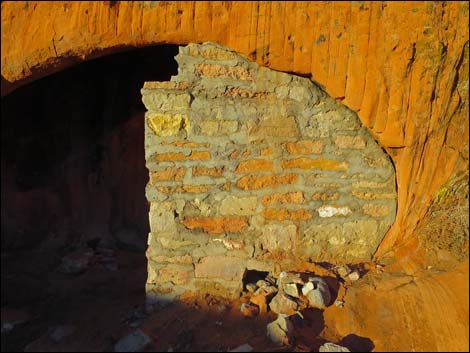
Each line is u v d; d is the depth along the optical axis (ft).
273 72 11.35
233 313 11.19
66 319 13.32
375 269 11.69
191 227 11.87
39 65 11.82
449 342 9.03
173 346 10.25
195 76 11.32
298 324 10.11
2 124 19.92
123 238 21.04
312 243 12.14
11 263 18.54
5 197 20.49
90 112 20.57
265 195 11.85
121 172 21.40
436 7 10.20
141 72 19.48
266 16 10.73
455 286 9.97
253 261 12.05
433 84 10.54
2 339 12.27
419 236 11.68
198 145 11.56
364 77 10.71
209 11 10.83
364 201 11.97
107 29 11.19
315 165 11.78
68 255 18.98
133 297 14.79
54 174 21.34
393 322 9.77
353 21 10.52
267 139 11.62
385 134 11.04
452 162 11.40
